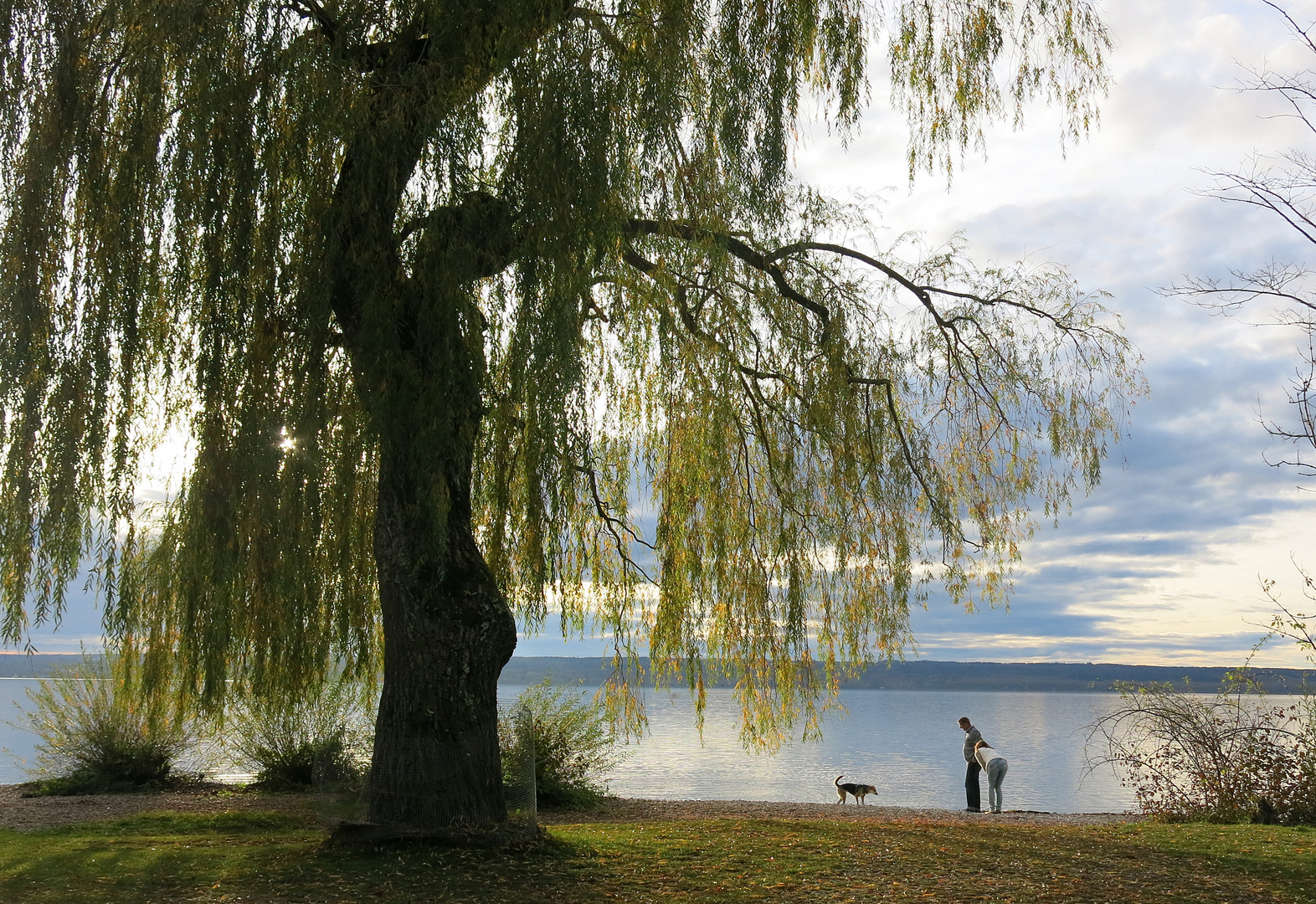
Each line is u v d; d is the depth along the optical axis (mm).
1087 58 11172
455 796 8625
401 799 8617
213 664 8492
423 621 8617
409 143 8164
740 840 9648
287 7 8570
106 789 16812
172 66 8289
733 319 10672
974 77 11258
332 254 8086
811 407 10828
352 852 8383
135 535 8438
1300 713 13906
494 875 7719
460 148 8156
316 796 9344
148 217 8141
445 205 8133
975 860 8656
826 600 11688
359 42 8492
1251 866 8578
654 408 11219
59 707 17531
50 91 8172
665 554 11094
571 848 8922
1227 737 14227
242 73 8117
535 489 8508
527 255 8219
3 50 8133
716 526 11086
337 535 8914
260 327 8094
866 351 11352
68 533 7871
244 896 7070
